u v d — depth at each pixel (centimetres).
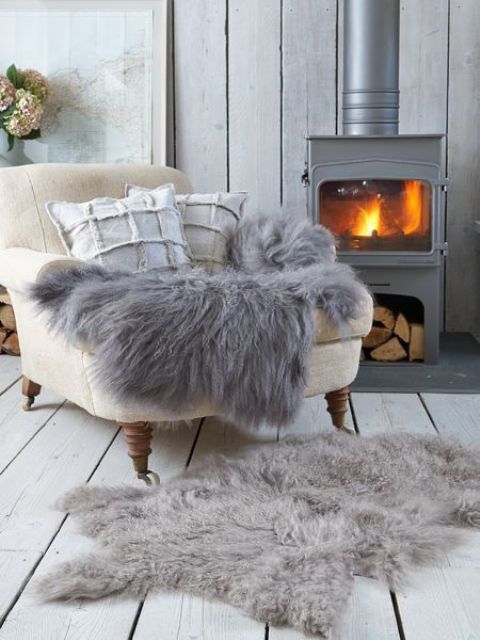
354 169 354
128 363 225
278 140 407
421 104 402
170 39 403
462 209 409
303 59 402
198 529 200
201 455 262
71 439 274
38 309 244
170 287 234
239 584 176
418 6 396
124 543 193
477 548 196
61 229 283
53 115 402
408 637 162
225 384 229
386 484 226
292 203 411
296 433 281
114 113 403
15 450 264
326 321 246
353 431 275
